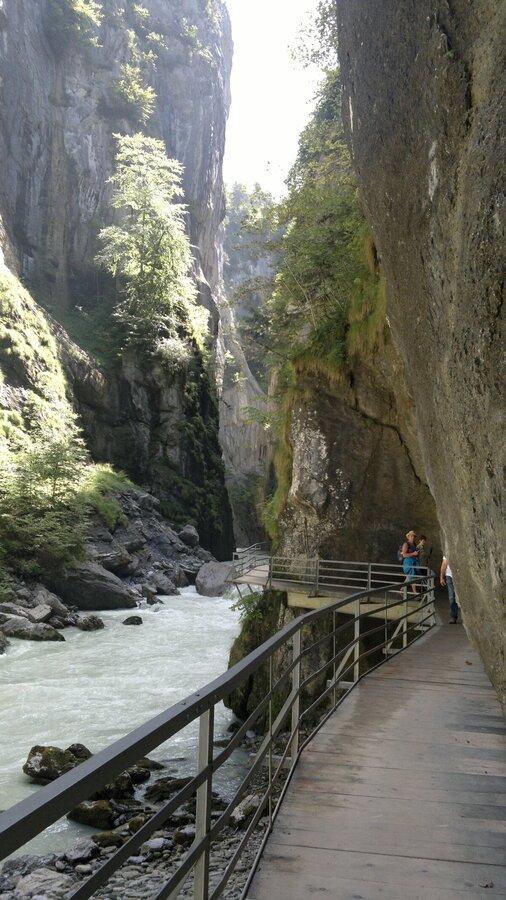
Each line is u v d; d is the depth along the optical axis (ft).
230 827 26.53
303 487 61.16
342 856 13.44
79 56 200.13
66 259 188.34
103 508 113.19
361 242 61.93
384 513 59.52
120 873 22.57
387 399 58.65
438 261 16.85
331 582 59.26
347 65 25.79
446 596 60.54
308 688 49.16
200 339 184.55
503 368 12.64
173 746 39.47
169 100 240.94
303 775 17.95
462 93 14.46
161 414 163.53
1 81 168.76
